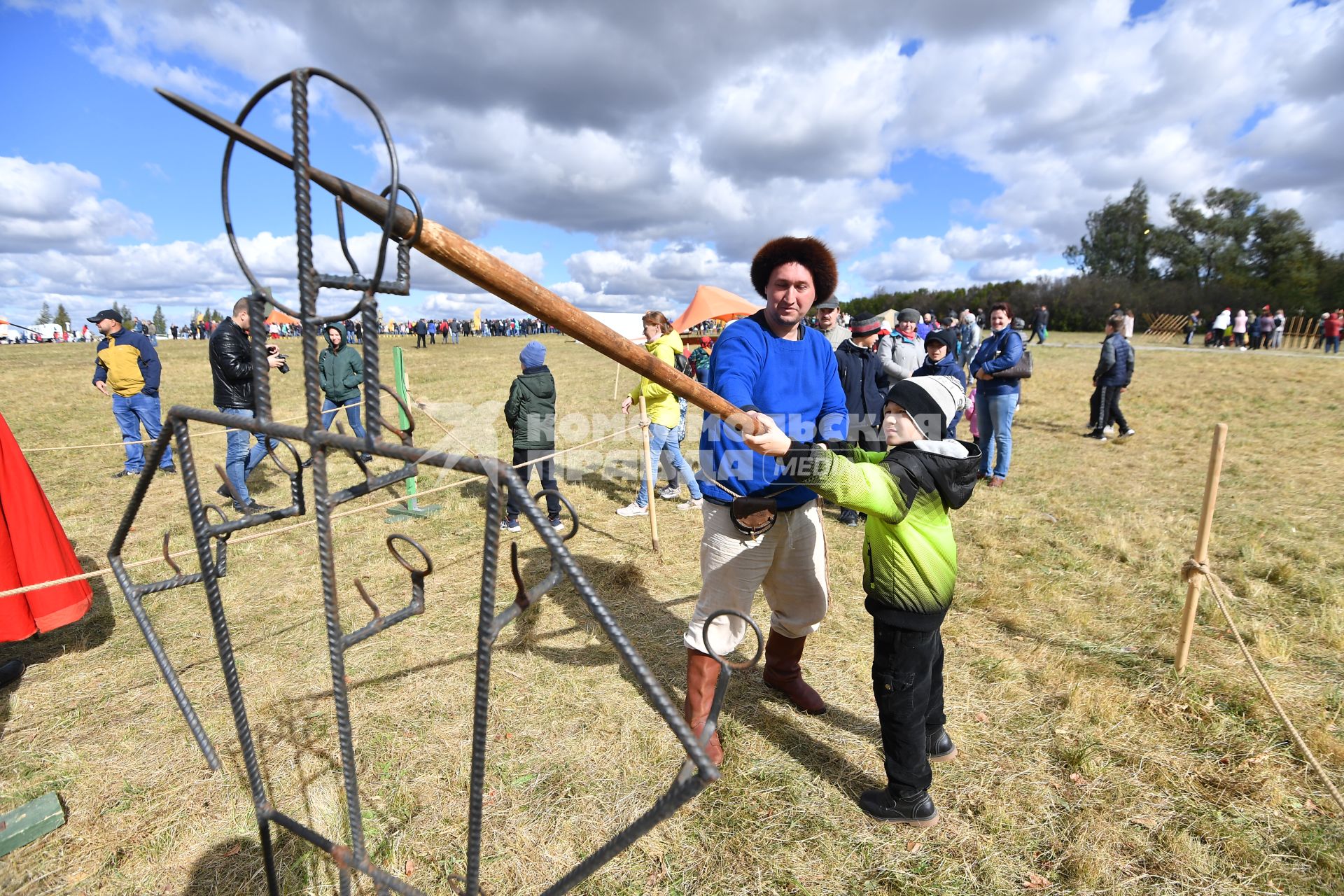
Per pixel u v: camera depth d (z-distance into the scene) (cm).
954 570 203
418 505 617
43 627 296
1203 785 233
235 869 208
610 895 197
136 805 235
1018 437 860
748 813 227
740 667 125
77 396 1449
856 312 4931
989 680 299
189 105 82
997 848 211
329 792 240
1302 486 598
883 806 222
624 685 308
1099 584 397
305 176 92
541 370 564
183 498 635
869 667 315
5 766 256
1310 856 202
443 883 202
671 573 440
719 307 1134
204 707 294
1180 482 626
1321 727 256
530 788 242
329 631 113
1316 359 1817
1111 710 271
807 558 247
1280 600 369
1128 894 193
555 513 357
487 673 104
